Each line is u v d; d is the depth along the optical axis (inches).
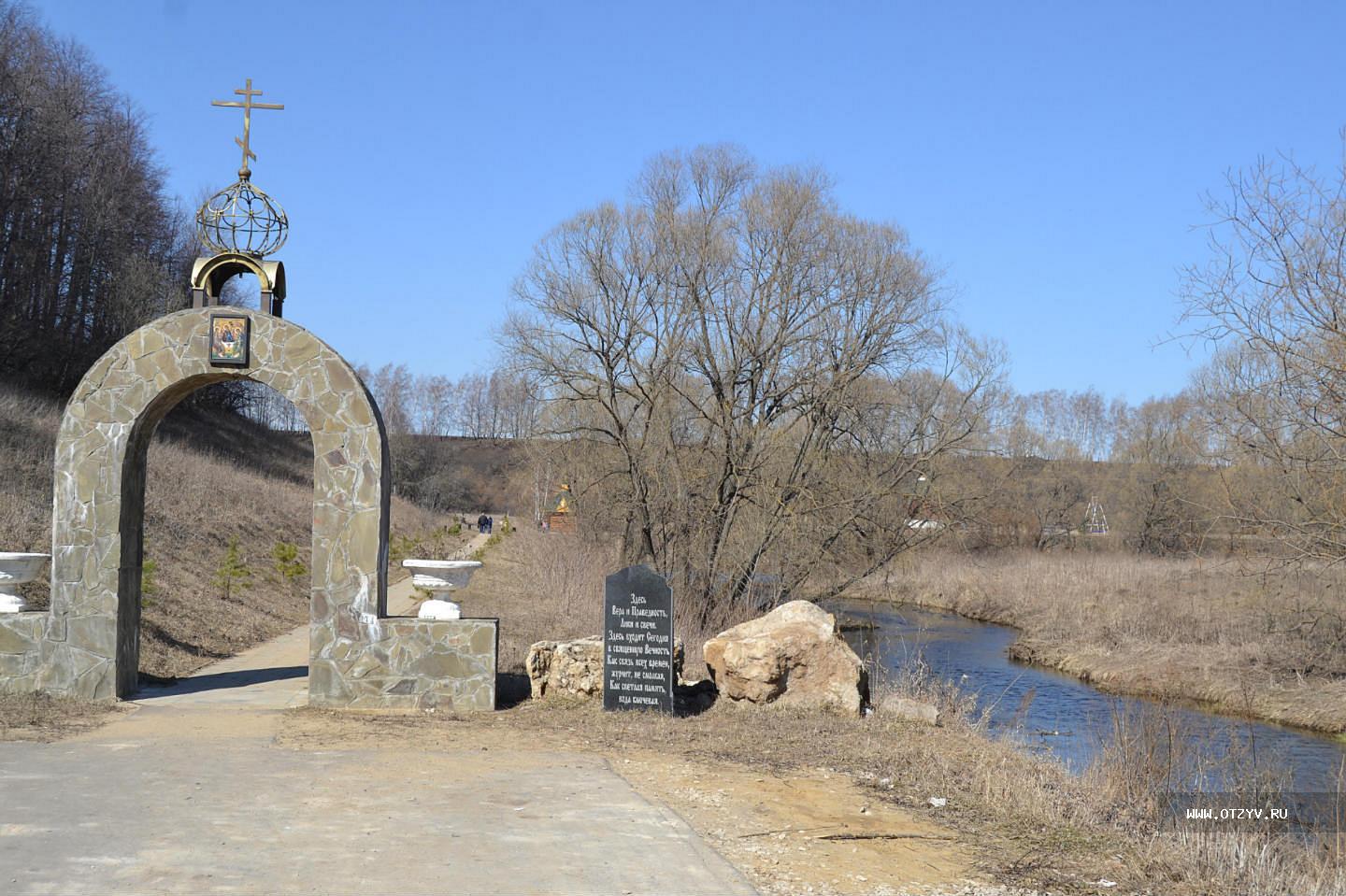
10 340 1846.7
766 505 1152.2
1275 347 737.6
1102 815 375.9
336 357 503.2
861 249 1194.0
